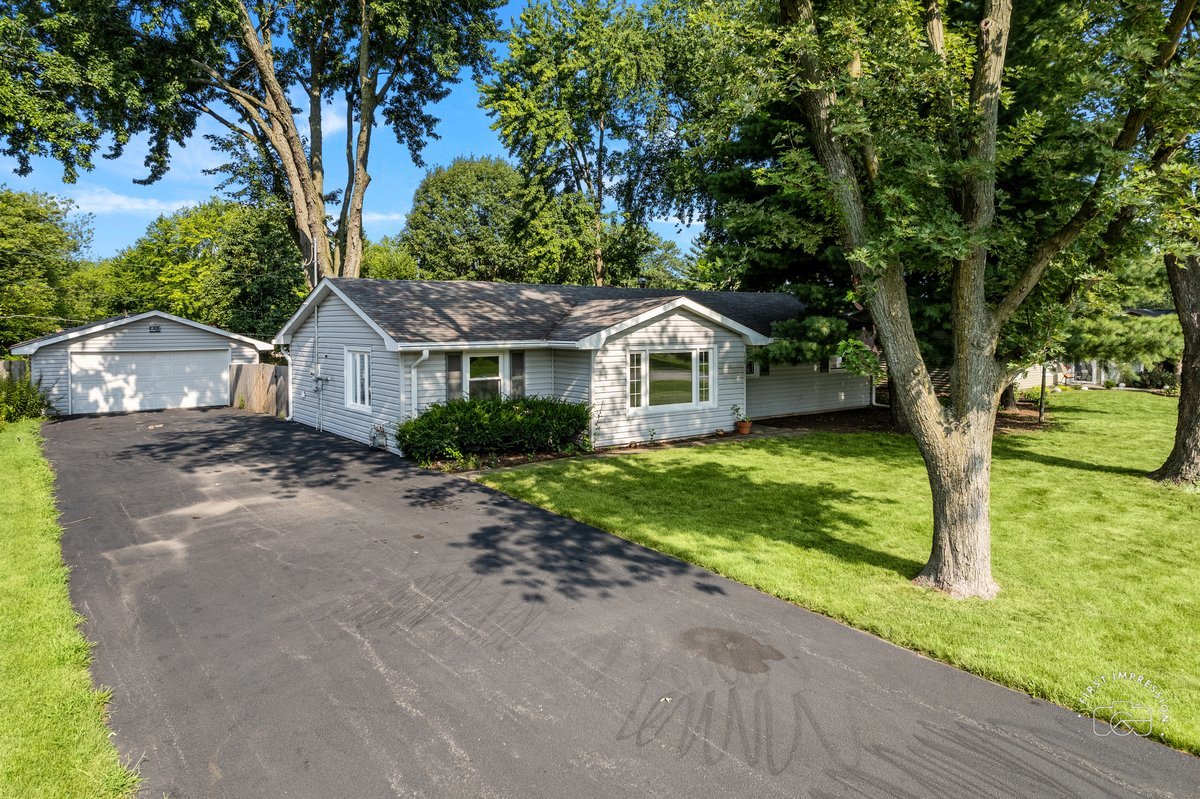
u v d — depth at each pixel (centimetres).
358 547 786
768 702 454
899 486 1100
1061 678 481
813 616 600
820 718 435
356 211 2486
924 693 468
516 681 482
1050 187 736
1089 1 736
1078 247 677
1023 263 715
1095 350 1770
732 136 1560
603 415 1462
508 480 1140
